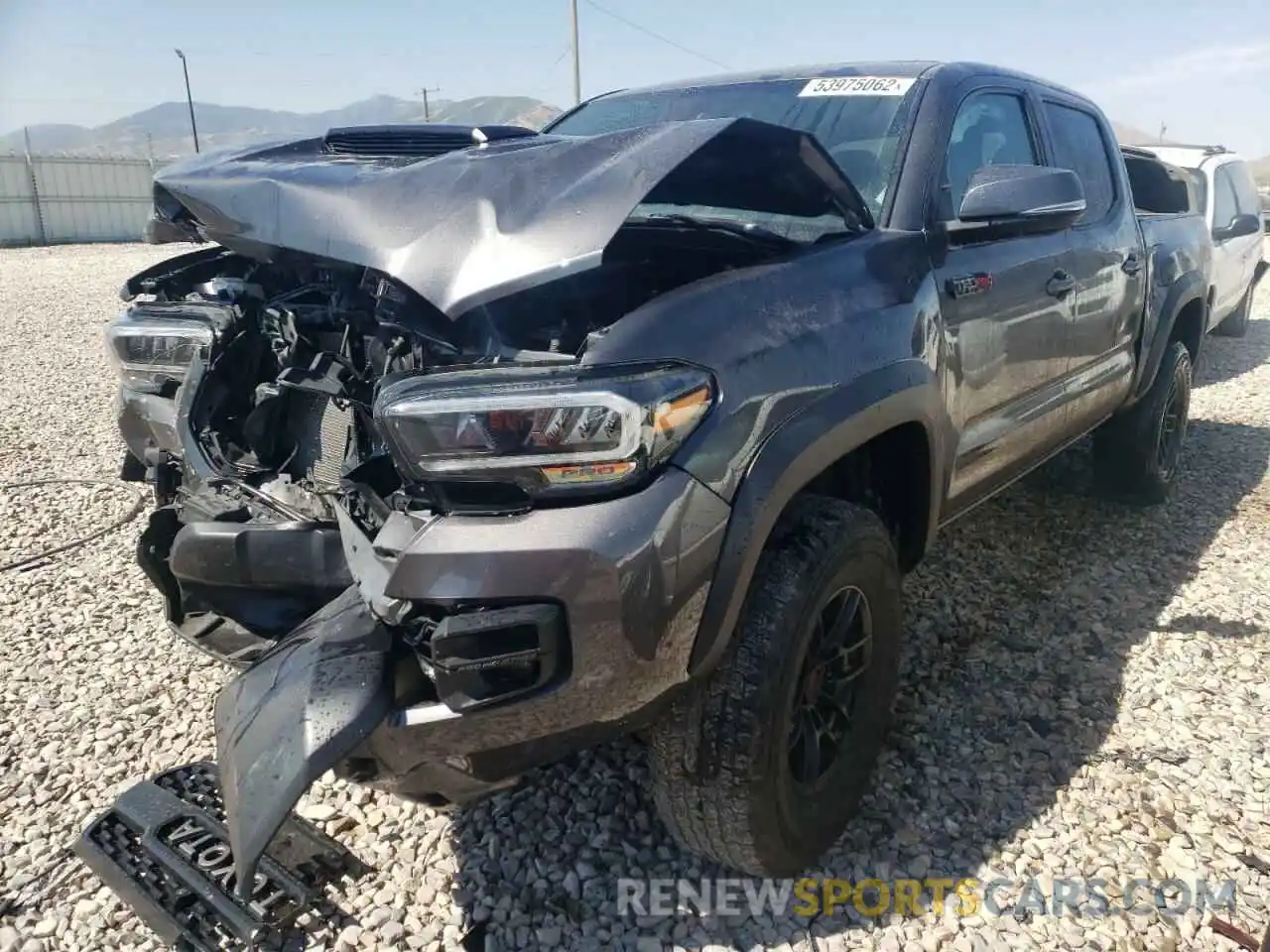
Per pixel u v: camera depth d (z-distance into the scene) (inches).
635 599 67.9
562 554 66.4
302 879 87.2
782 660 78.3
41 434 239.1
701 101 129.6
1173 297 168.1
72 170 1033.5
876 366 87.4
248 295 104.6
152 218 109.5
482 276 73.4
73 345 365.7
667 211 104.0
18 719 115.6
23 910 87.0
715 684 77.8
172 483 109.9
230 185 91.4
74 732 113.2
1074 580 150.6
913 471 99.7
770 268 84.5
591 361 69.6
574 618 67.2
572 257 71.5
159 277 118.8
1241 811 97.3
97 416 257.1
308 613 87.9
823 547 81.4
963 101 116.8
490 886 89.0
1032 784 101.5
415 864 91.5
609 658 68.6
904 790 100.8
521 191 77.0
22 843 95.3
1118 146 162.1
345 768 71.6
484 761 70.4
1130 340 156.1
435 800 76.9
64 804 100.8
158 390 110.6
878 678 94.0
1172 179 247.9
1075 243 133.1
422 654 69.6
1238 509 183.0
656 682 71.4
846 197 93.7
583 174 77.3
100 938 83.9
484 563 66.7
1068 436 143.9
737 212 102.6
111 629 137.0
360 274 89.7
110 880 85.0
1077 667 124.5
